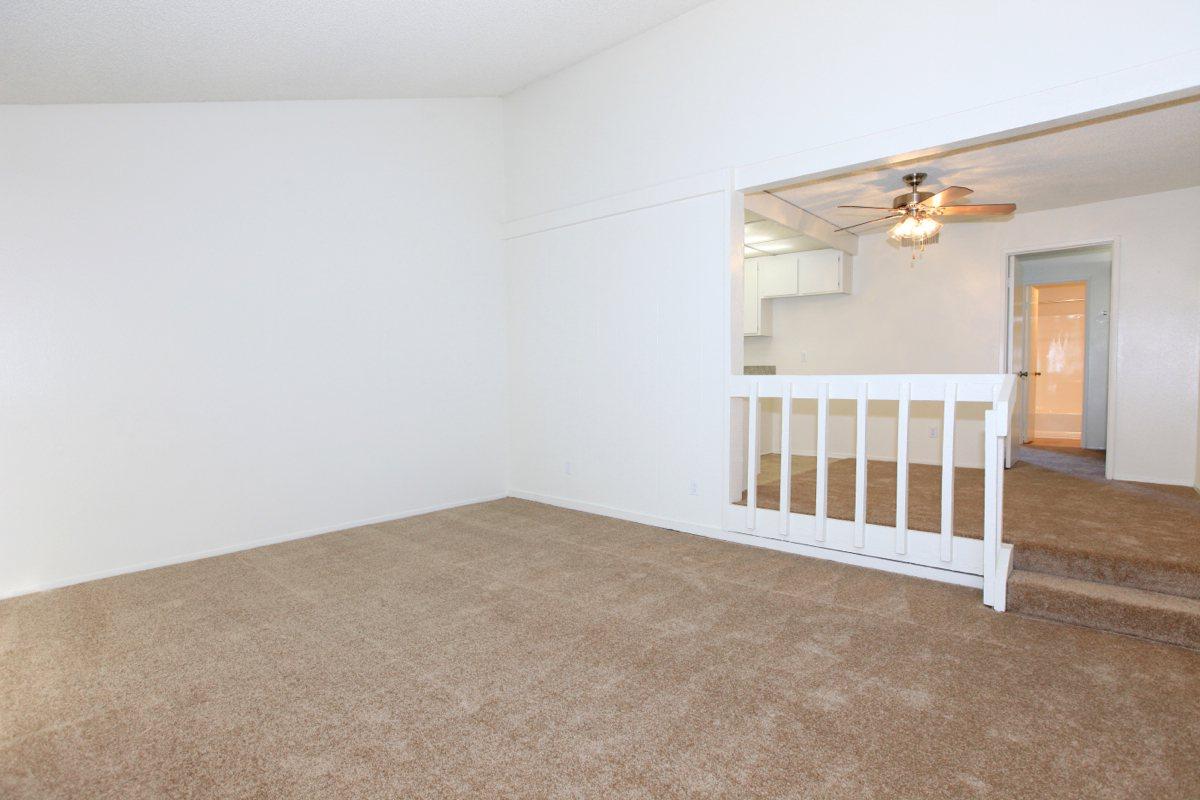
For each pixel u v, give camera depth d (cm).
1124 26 267
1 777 173
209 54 325
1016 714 197
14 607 305
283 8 298
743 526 390
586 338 475
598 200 458
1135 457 486
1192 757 175
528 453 529
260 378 410
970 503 385
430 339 494
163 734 193
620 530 428
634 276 441
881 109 332
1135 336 486
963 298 589
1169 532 321
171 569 362
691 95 408
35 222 333
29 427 331
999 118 297
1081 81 276
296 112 425
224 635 266
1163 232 477
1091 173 429
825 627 264
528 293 518
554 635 260
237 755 182
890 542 333
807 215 538
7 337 325
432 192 494
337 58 370
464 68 442
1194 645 240
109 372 355
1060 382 904
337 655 245
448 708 205
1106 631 257
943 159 399
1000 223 565
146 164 367
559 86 487
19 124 328
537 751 181
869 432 657
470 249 517
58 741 190
